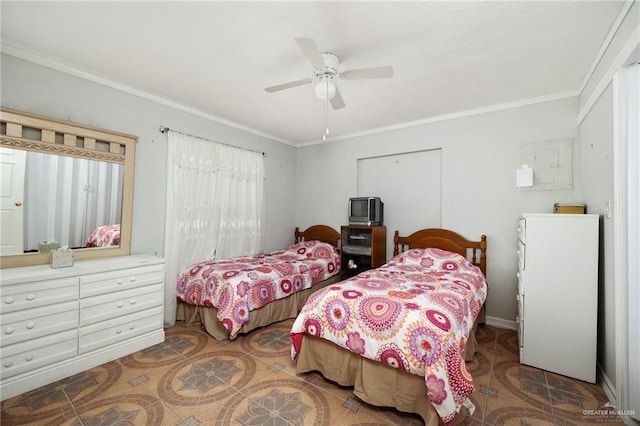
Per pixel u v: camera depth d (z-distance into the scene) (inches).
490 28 72.6
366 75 78.6
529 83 103.3
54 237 93.0
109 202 105.7
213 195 140.1
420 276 105.7
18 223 86.4
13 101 85.4
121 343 93.1
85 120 99.5
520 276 98.4
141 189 115.3
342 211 173.9
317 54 67.9
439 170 143.6
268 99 121.3
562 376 84.1
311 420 65.3
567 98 110.5
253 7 66.6
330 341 77.9
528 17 68.3
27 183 87.9
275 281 120.5
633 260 66.7
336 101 91.8
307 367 82.7
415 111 132.4
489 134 126.0
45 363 77.3
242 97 119.8
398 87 107.0
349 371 75.1
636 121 67.1
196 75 101.0
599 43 78.2
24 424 62.8
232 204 149.8
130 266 95.0
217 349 99.0
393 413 68.1
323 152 183.0
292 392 75.3
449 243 132.5
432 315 66.9
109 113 105.5
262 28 74.3
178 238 125.3
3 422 63.3
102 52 87.2
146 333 99.8
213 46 83.0
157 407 68.8
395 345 65.5
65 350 81.1
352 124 152.5
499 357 95.8
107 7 67.5
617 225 69.2
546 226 87.4
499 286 123.8
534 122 116.7
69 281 82.0
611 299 74.5
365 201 148.6
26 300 74.9
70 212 96.4
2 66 83.4
